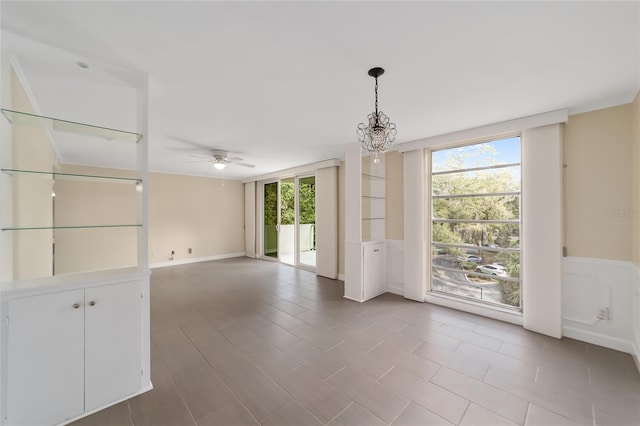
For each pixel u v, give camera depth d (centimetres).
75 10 130
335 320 312
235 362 223
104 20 139
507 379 200
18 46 157
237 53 170
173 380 199
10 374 142
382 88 219
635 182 228
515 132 301
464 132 327
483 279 338
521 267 305
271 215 712
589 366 216
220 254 730
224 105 251
